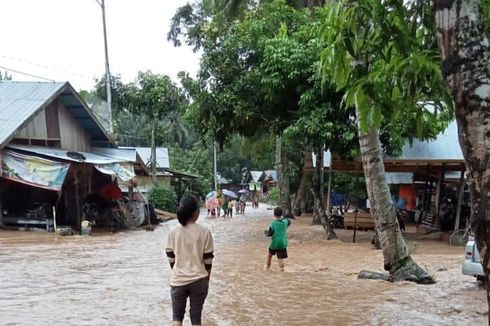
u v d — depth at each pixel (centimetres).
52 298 866
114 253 1512
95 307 800
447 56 332
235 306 811
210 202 3741
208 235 573
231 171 8481
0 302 833
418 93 529
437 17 340
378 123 486
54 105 2356
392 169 2378
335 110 1673
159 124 4341
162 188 3825
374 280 1053
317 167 2019
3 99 2234
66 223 2348
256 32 1941
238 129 2147
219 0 2711
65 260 1345
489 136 316
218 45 2056
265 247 1703
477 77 320
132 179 2628
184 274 559
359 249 1630
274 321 721
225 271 1177
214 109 1992
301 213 3891
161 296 884
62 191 2339
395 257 1054
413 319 727
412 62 461
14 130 1988
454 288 959
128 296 884
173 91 3794
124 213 2536
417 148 1884
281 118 1948
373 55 559
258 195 7419
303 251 1588
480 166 318
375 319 729
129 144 6275
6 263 1276
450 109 505
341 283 1017
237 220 3284
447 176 2423
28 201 2270
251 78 1888
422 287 972
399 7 472
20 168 1989
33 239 1841
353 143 1703
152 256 1445
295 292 925
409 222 2855
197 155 6153
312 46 1702
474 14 324
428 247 1733
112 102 3738
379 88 479
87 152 2633
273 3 2036
